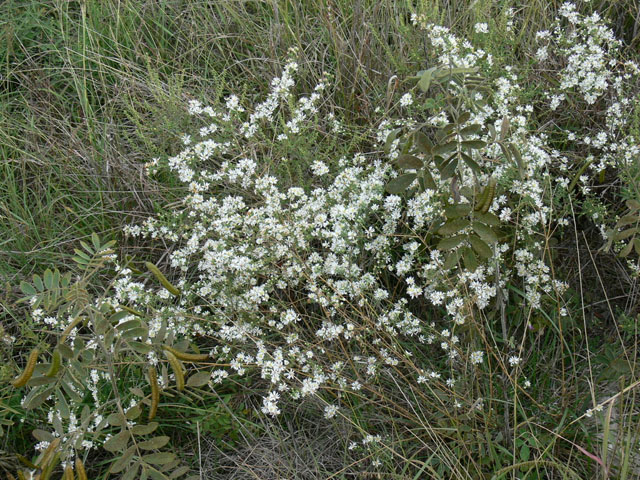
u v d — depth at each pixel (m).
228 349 0.70
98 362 0.65
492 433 0.69
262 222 0.71
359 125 0.89
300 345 0.70
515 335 0.75
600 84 0.75
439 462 0.67
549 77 0.81
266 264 0.73
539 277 0.69
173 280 0.84
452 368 0.70
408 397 0.71
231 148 0.84
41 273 0.84
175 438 0.74
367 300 0.73
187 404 0.74
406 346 0.74
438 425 0.68
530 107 0.74
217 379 0.69
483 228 0.53
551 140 0.79
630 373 0.65
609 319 0.78
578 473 0.65
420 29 0.88
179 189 0.86
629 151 0.71
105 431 0.70
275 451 0.72
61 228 0.88
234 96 0.80
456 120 0.56
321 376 0.65
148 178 0.89
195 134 0.88
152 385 0.51
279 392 0.75
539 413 0.69
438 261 0.67
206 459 0.72
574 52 0.81
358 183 0.72
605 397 0.69
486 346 0.66
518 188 0.67
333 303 0.69
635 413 0.66
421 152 0.59
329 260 0.71
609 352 0.69
